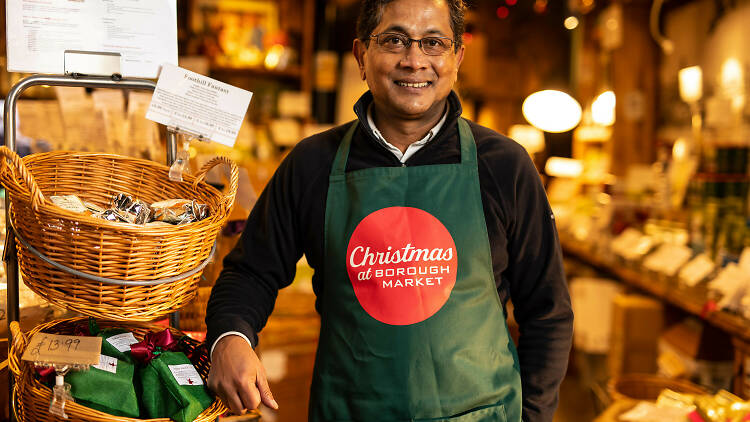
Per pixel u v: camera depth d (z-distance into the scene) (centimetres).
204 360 147
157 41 161
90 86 156
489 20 701
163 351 139
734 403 209
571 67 714
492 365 145
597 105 552
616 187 519
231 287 151
